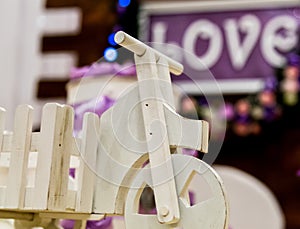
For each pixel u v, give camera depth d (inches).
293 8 106.2
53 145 45.1
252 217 94.0
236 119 104.1
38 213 49.4
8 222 55.7
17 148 45.9
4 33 114.7
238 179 95.7
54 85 112.8
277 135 102.3
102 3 112.4
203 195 54.4
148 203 61.5
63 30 114.3
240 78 106.0
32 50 115.0
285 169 101.3
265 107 103.0
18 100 113.5
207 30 109.2
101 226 58.8
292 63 103.1
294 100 101.9
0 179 49.0
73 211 45.9
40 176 45.0
